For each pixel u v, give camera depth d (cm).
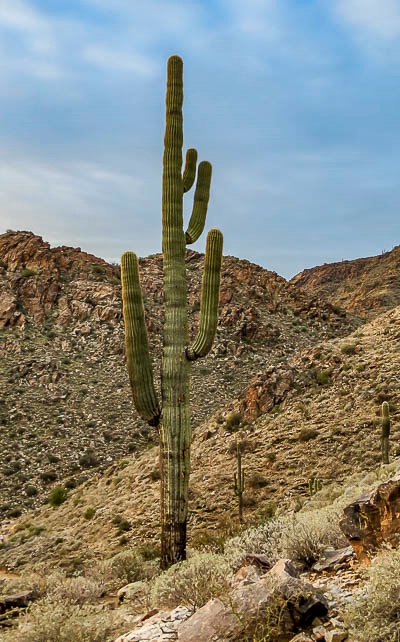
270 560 635
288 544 661
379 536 565
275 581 462
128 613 612
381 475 1076
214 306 993
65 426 4934
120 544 2391
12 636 550
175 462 940
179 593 555
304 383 3369
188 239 1087
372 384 3047
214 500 2509
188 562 659
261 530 748
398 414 2677
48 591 838
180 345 975
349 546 648
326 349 3653
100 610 645
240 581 507
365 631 383
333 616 445
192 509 2489
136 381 952
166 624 493
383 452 1909
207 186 1146
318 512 812
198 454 3109
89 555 2316
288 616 437
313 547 644
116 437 4778
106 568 995
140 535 2428
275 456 2705
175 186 1041
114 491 3195
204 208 1132
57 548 2566
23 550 2670
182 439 948
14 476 4222
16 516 3716
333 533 677
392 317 3916
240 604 452
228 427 3259
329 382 3272
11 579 958
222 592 486
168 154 1051
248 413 3322
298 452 2675
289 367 3538
